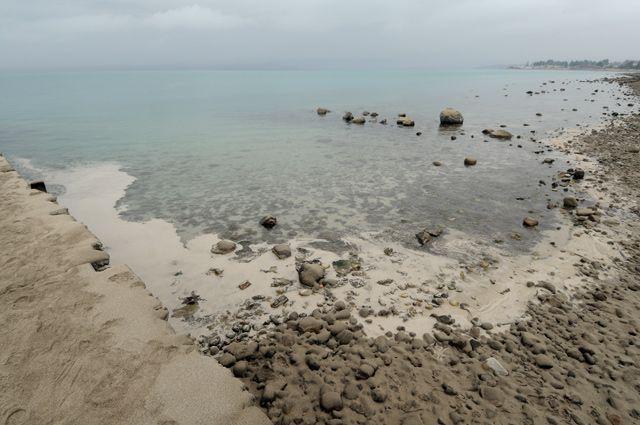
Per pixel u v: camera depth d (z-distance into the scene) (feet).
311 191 51.85
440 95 198.80
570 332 24.40
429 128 100.78
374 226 40.91
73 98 184.85
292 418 17.83
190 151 74.18
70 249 24.45
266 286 29.96
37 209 31.07
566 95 182.09
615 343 23.29
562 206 45.37
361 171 61.16
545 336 24.18
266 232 39.47
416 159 68.44
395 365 21.40
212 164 64.85
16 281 20.81
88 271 21.89
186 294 28.91
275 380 20.18
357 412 18.13
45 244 25.08
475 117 117.29
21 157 68.13
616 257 33.78
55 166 62.59
